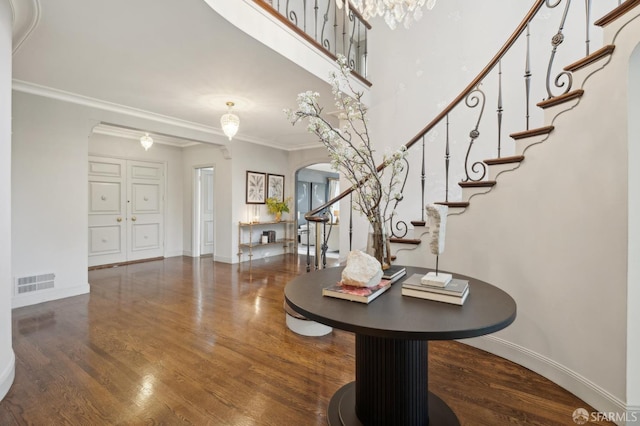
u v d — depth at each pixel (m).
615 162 1.58
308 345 2.52
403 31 3.78
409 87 3.74
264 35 2.53
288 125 5.13
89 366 2.17
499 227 2.23
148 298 3.77
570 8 2.71
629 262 1.52
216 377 2.04
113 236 5.79
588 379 1.73
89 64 2.89
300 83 3.29
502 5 3.14
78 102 3.83
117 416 1.66
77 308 3.39
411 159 3.70
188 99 3.83
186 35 2.39
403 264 2.74
